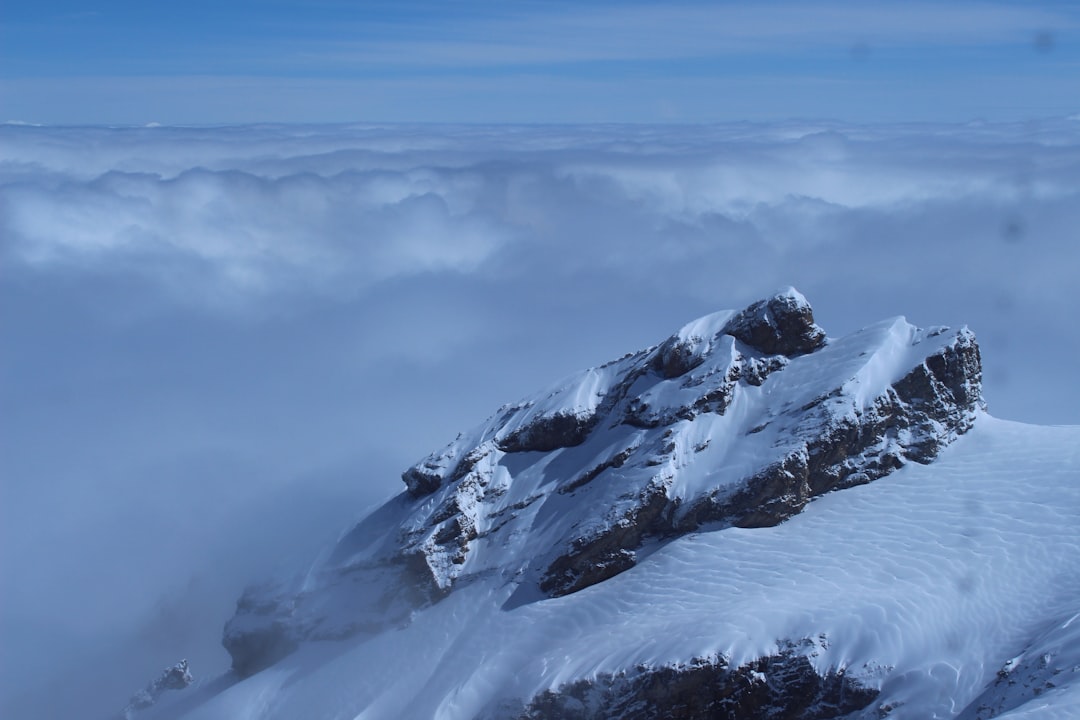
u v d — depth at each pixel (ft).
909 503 189.06
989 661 148.66
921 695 146.30
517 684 169.89
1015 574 163.73
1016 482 187.42
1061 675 135.85
